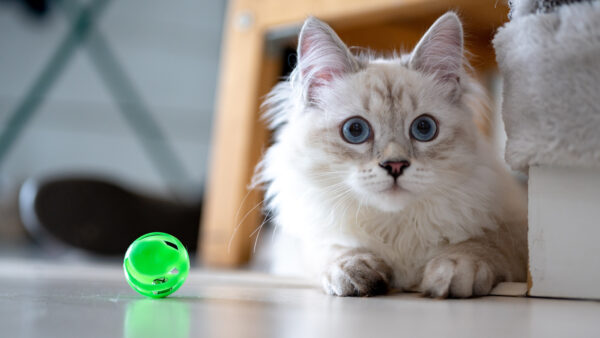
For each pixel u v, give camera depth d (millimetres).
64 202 897
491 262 474
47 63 1543
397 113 506
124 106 1554
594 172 455
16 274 597
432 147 507
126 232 949
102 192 923
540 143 453
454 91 532
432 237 502
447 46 531
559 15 453
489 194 514
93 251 923
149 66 1558
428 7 708
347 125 512
